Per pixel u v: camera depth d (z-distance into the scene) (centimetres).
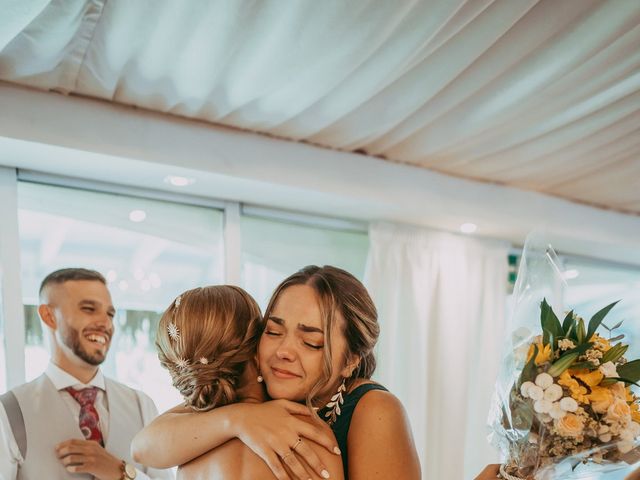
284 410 153
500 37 243
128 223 331
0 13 201
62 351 295
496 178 404
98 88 273
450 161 372
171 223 345
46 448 271
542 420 171
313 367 161
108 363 312
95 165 297
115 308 320
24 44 231
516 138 333
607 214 466
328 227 398
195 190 340
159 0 210
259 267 371
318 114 301
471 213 398
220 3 211
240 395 167
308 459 145
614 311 520
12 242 297
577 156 363
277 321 165
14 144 269
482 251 444
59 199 314
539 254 197
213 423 154
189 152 304
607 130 330
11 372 286
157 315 332
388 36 230
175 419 165
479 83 273
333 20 220
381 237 404
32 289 299
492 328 438
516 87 279
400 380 400
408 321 405
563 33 242
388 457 157
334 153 350
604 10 226
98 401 297
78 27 223
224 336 164
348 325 165
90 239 320
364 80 264
